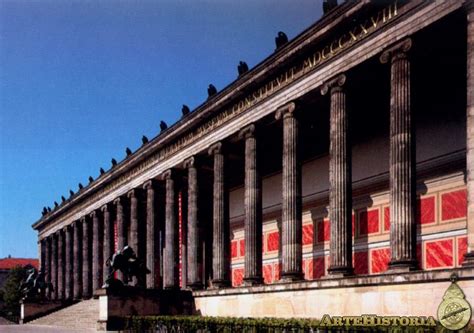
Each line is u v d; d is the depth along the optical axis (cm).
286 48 4503
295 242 4494
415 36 3491
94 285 9350
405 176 3447
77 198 10162
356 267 5153
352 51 3953
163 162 7006
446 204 4331
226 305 5275
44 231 12731
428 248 4444
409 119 3494
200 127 6166
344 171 4006
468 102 2994
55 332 5741
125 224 8412
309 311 4062
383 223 4925
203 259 7588
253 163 5172
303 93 4475
